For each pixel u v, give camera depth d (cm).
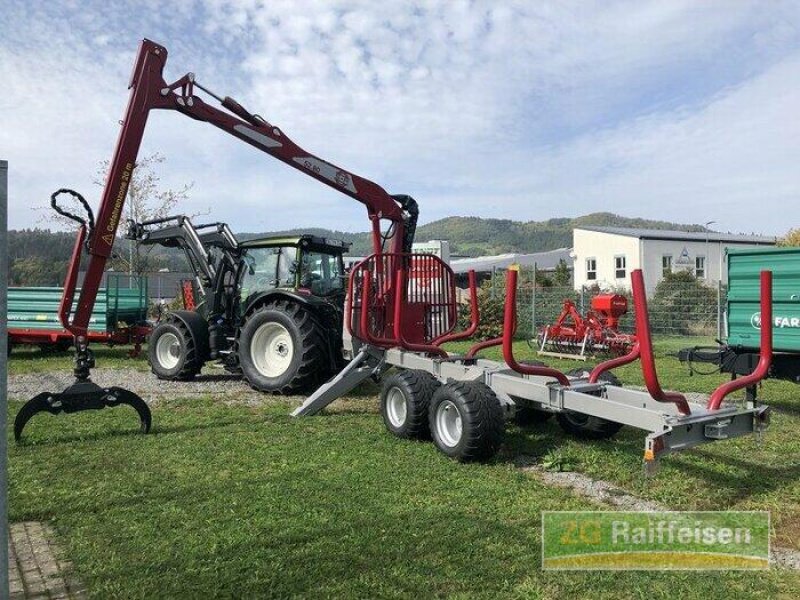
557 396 414
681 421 334
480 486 380
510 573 270
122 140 564
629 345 1083
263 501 350
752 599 251
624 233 2508
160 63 593
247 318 763
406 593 252
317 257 830
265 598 247
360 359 604
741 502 362
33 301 1111
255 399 682
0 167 175
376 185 731
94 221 532
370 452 457
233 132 650
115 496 358
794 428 546
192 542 296
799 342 578
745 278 620
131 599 246
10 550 291
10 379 829
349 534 306
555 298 1647
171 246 948
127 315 1145
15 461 425
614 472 413
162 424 545
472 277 608
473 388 435
